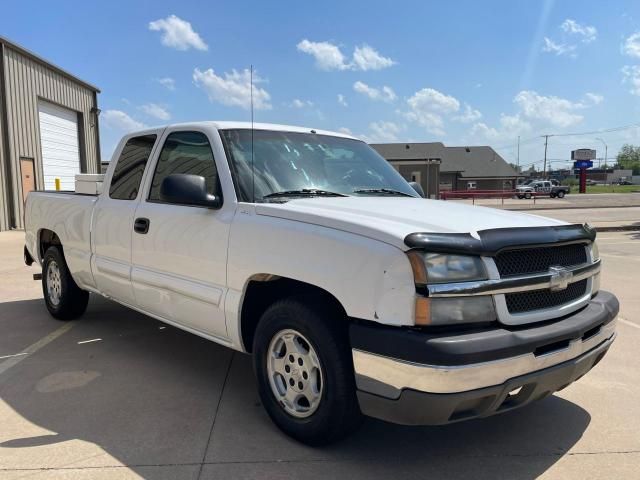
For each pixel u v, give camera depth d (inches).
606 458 124.1
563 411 150.1
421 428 138.3
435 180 1251.8
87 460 119.7
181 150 167.6
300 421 126.6
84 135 914.1
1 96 672.4
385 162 195.0
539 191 2134.6
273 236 128.6
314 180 158.7
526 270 116.1
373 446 128.3
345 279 112.3
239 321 139.1
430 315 103.3
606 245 558.3
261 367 135.0
